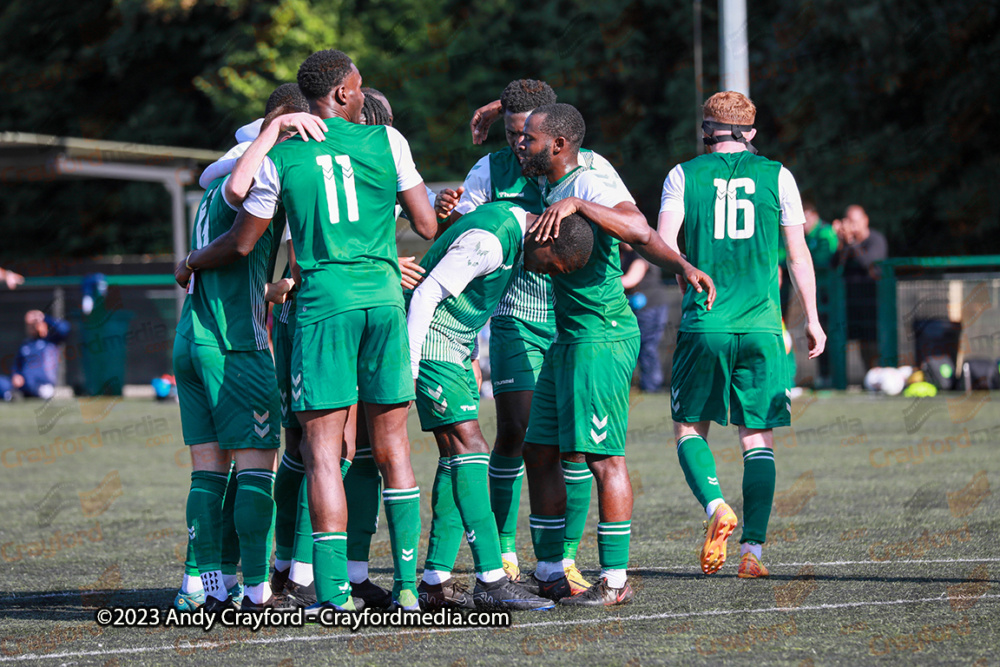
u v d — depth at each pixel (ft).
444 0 284.82
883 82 238.89
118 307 220.43
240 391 51.80
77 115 331.98
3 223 339.98
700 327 59.16
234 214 52.11
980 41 239.71
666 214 59.57
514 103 59.31
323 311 49.32
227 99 287.28
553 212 50.90
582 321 52.65
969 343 169.68
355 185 50.03
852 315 176.24
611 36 273.95
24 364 215.10
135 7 308.60
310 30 278.67
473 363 63.46
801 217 60.70
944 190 248.32
